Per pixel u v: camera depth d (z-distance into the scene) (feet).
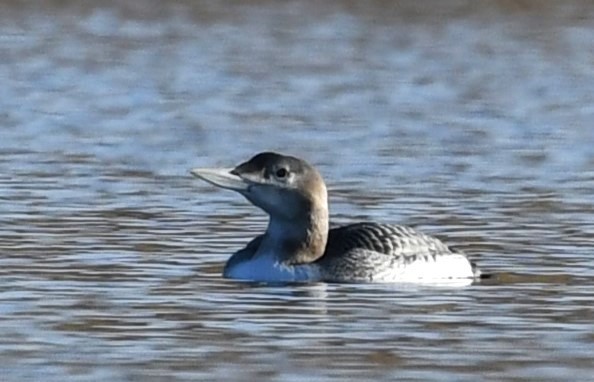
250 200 63.82
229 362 50.16
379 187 86.58
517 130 110.01
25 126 110.63
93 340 52.75
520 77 142.61
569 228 74.79
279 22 178.70
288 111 120.47
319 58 154.92
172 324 55.11
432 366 49.93
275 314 56.85
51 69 144.87
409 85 136.87
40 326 54.65
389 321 55.88
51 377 48.37
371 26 175.83
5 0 186.09
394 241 63.52
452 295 60.29
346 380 48.32
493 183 87.86
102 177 89.04
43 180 87.66
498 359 50.80
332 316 56.59
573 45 163.73
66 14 180.55
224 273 63.57
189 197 82.64
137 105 123.03
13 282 61.77
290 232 63.46
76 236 71.72
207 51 159.12
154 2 189.78
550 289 61.52
